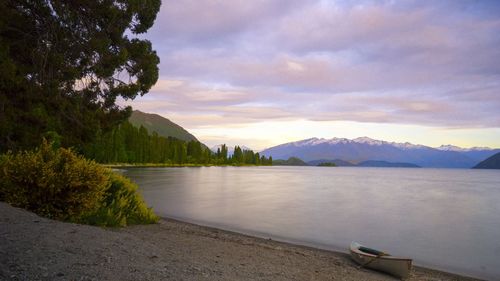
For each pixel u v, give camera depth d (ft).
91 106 67.97
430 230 79.61
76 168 39.42
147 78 70.44
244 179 296.30
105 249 24.97
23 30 60.39
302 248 53.88
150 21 70.08
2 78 53.11
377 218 94.32
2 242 22.68
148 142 540.52
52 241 24.59
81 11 61.72
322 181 313.53
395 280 38.75
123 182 58.59
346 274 36.99
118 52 66.28
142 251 27.02
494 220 96.99
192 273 22.86
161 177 265.54
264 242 55.83
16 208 34.09
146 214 55.67
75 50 61.67
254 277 25.98
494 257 56.18
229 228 69.97
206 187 188.96
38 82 59.88
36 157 38.47
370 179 380.78
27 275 17.78
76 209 39.47
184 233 49.96
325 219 89.40
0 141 60.03
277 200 133.39
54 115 63.36
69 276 18.31
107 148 367.04
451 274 45.98
